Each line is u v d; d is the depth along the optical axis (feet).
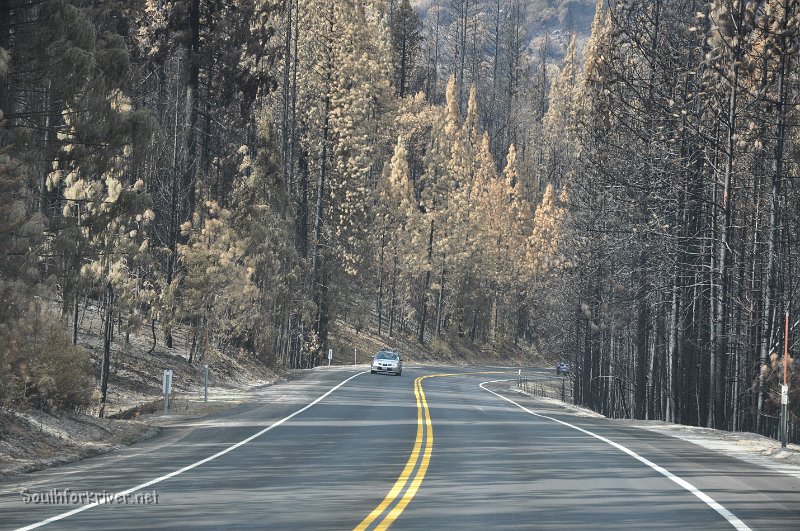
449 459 121.70
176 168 263.90
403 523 74.59
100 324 260.01
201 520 76.43
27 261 125.70
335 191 484.74
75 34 138.10
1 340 127.34
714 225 229.45
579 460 122.01
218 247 265.75
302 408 214.28
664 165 242.99
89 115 140.67
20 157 135.54
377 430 164.04
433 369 529.86
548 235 631.15
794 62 230.48
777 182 208.85
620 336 312.50
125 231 184.24
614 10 258.78
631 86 252.83
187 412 199.00
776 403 219.00
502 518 77.20
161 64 277.64
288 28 447.01
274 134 347.77
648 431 180.96
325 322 483.10
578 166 314.76
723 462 124.26
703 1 246.88
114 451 133.28
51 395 150.30
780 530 73.20
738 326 239.91
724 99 226.99
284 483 99.09
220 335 292.40
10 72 134.72
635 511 81.46
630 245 265.75
